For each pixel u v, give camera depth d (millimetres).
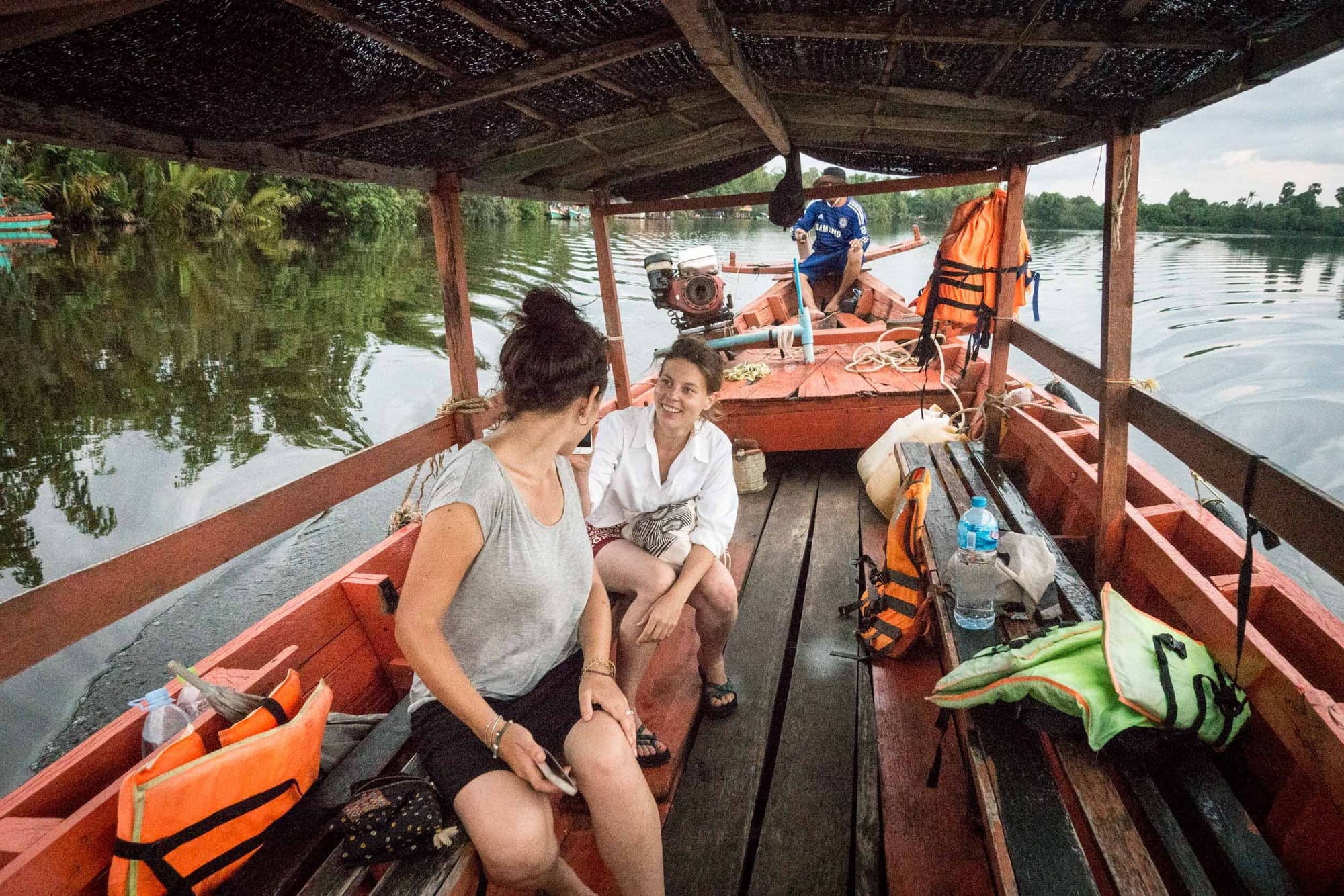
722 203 4289
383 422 7898
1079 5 1766
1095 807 1582
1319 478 5270
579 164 3590
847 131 3471
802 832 2094
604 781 1544
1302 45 1575
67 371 10109
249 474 6512
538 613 1623
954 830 2045
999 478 3383
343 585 2467
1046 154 3332
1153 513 2852
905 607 2775
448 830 1525
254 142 2195
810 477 4758
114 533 5473
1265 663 1847
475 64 1982
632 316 13062
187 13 1397
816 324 7070
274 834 1570
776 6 1906
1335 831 1706
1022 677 1791
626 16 1843
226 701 1638
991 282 3928
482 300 14945
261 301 15844
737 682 2738
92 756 1673
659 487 2324
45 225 26500
